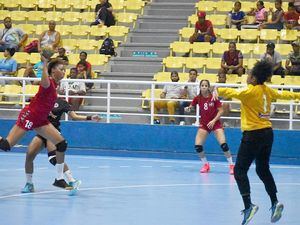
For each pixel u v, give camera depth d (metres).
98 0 36.72
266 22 32.66
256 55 31.27
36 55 32.41
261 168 13.31
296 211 15.06
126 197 16.62
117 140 26.92
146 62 32.25
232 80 29.00
